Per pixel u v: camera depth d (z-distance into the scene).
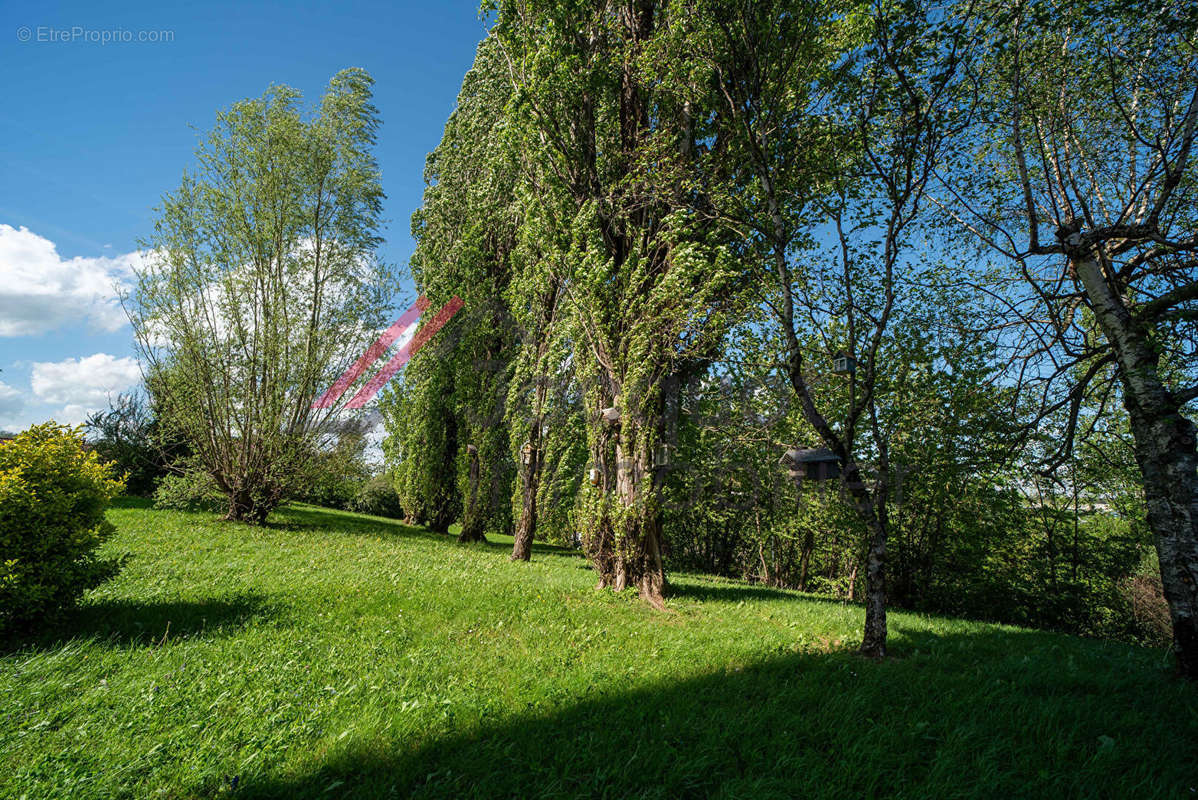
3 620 5.09
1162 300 6.64
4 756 3.28
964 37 6.80
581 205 10.93
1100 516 13.33
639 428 10.01
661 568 10.02
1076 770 3.64
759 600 10.84
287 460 16.50
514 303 13.59
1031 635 8.84
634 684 5.06
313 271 17.33
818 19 7.30
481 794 3.14
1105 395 8.17
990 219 9.47
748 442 15.51
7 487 5.15
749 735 4.00
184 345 15.73
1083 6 6.98
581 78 10.35
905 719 4.38
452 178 23.50
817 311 8.12
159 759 3.38
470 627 6.91
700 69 7.87
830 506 14.45
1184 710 4.99
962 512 13.27
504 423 22.22
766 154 7.84
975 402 11.61
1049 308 8.55
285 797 3.10
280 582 8.62
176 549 10.99
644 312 10.01
